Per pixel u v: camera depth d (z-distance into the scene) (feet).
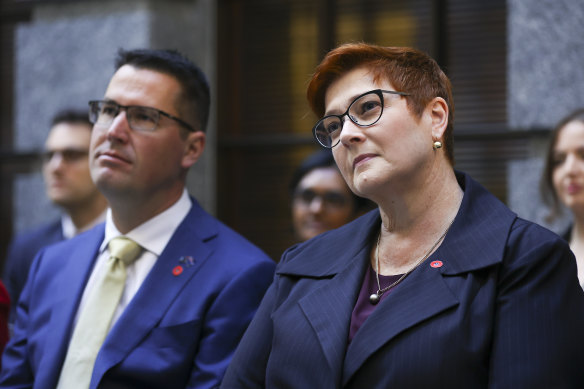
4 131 42.68
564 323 12.03
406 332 12.40
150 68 20.12
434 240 13.74
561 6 32.63
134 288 19.33
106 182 19.16
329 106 14.26
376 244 14.74
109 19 38.42
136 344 17.76
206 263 19.08
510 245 12.75
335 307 13.58
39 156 40.06
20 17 42.09
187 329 17.90
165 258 19.22
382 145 13.38
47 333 19.17
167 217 20.03
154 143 19.45
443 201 13.88
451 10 36.27
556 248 12.54
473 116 35.53
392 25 37.19
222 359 17.62
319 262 14.94
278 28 39.19
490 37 35.47
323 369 12.96
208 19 39.55
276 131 38.99
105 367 17.43
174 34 38.60
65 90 39.22
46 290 20.44
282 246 38.73
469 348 11.95
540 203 32.60
